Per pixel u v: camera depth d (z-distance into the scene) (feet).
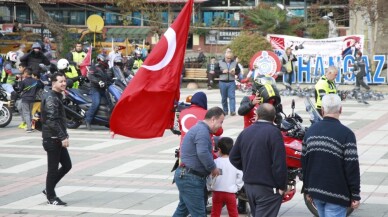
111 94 60.80
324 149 23.90
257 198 25.29
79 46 79.05
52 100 34.76
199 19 138.51
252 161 25.30
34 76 61.82
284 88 96.02
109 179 41.42
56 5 146.61
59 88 35.09
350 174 23.70
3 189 39.17
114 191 38.29
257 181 25.16
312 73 98.43
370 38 110.63
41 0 134.41
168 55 29.09
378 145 51.83
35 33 129.59
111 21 143.84
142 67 28.94
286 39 100.37
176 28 29.25
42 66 67.46
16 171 44.21
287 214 33.14
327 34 119.44
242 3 139.44
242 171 26.99
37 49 69.87
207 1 139.85
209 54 118.93
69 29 113.29
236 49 104.99
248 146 25.46
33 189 39.14
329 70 42.01
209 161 26.53
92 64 68.33
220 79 70.69
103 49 97.81
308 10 127.75
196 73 103.35
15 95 63.57
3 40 119.34
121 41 127.34
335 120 24.34
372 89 94.17
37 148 52.80
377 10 105.91
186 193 27.04
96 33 113.91
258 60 67.51
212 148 28.19
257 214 25.31
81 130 62.18
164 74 29.07
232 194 29.01
